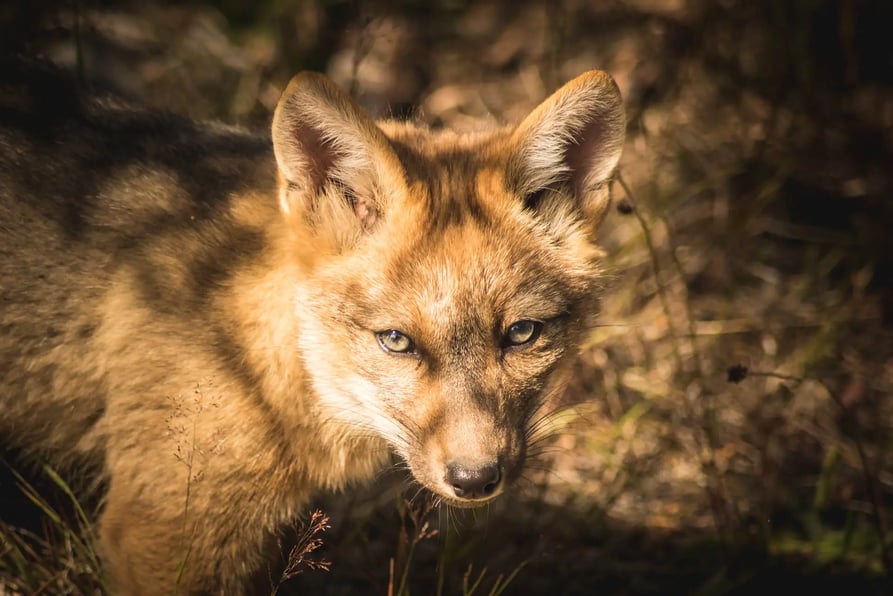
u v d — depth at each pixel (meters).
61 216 7.16
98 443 7.29
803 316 11.35
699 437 10.20
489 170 6.91
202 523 6.86
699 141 12.41
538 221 7.04
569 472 9.92
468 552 8.61
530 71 13.45
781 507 9.66
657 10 13.27
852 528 9.09
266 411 6.83
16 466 7.64
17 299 7.11
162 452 6.79
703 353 10.91
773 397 10.64
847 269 11.89
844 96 12.52
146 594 6.95
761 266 11.88
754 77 12.70
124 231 7.10
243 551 7.13
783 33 12.42
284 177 6.61
